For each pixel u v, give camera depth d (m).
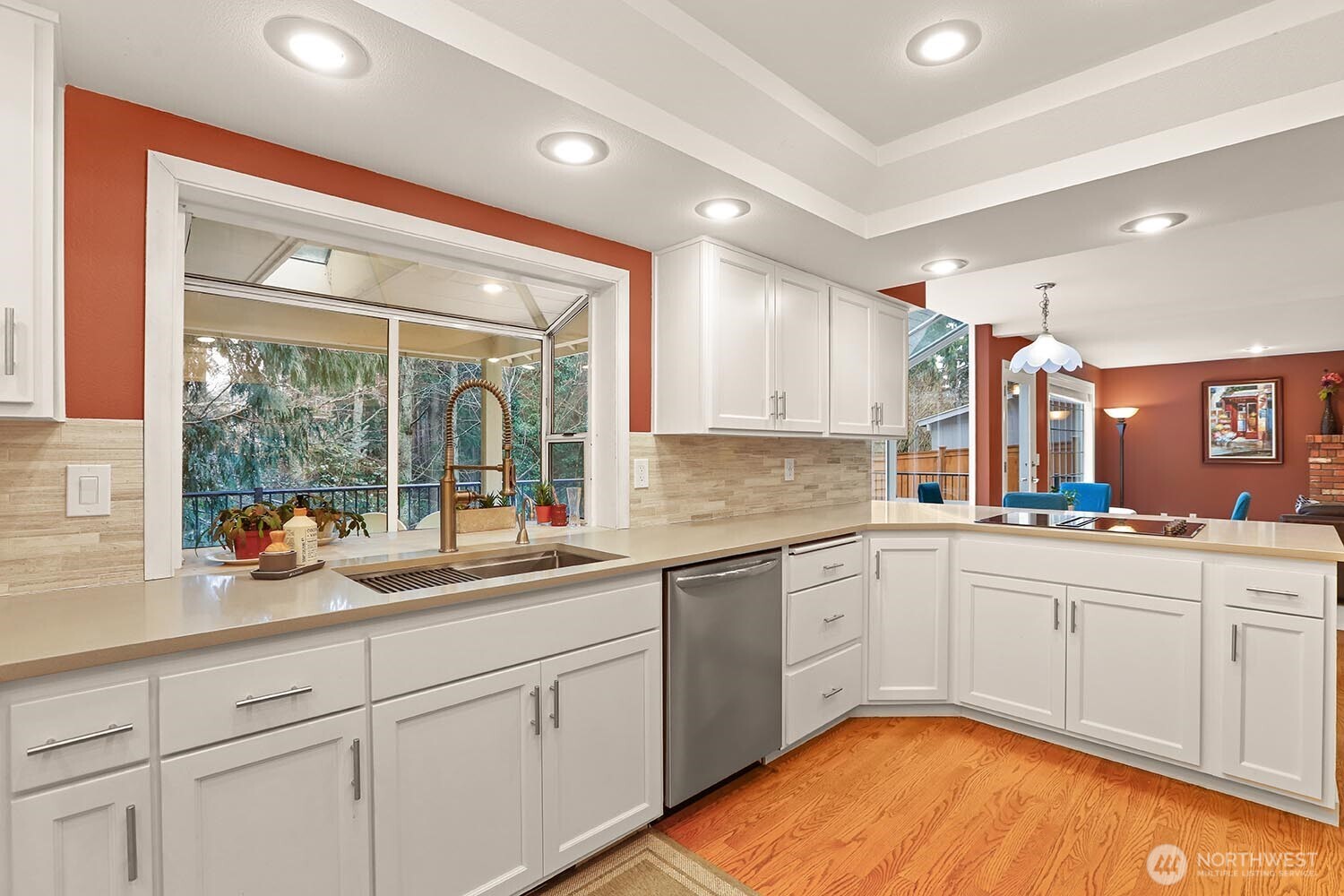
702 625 2.10
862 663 2.82
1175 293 4.57
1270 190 2.22
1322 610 2.00
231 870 1.23
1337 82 1.73
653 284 2.83
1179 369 8.02
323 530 2.18
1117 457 8.40
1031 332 5.82
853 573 2.76
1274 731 2.08
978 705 2.75
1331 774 1.99
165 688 1.16
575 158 1.95
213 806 1.21
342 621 1.35
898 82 2.05
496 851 1.60
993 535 2.71
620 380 2.69
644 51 1.71
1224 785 2.21
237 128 1.75
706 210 2.36
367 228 2.01
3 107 1.26
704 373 2.62
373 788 1.40
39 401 1.32
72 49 1.41
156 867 1.15
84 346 1.54
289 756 1.30
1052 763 2.43
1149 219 2.48
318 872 1.33
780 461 3.43
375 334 2.52
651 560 1.96
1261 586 2.10
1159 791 2.23
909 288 3.87
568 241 2.53
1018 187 2.30
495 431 2.84
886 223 2.64
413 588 1.85
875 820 2.06
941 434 6.18
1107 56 1.93
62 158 1.50
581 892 1.72
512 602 1.63
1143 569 2.33
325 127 1.75
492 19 1.49
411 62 1.47
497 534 2.50
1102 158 2.12
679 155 1.93
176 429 1.68
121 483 1.59
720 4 1.69
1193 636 2.23
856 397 3.40
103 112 1.57
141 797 1.13
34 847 1.04
